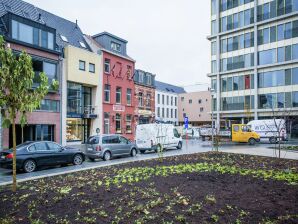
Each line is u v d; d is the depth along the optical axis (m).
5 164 11.83
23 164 12.06
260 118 39.75
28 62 6.42
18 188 7.36
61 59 23.39
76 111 25.73
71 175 9.30
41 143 13.20
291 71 37.00
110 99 29.70
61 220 4.62
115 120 30.38
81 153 14.94
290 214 4.65
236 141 29.09
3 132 18.72
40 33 21.55
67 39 26.52
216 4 45.72
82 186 7.15
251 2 41.47
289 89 37.09
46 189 7.06
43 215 4.93
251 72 41.03
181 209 4.98
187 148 24.39
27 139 20.80
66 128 24.62
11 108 6.45
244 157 13.66
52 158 13.27
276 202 5.34
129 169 10.03
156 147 20.73
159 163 11.62
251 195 5.87
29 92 6.56
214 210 4.89
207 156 14.13
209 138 35.09
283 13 38.03
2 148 18.59
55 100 22.88
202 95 63.78
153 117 39.31
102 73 28.38
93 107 27.64
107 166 11.44
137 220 4.47
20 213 5.09
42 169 13.12
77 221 4.55
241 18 42.75
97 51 28.44
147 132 20.91
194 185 6.89
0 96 6.16
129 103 33.41
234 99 42.97
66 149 14.21
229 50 44.12
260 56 40.34
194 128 48.38
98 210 5.08
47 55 22.03
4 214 5.04
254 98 40.34
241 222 4.31
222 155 14.62
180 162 11.74
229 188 6.52
